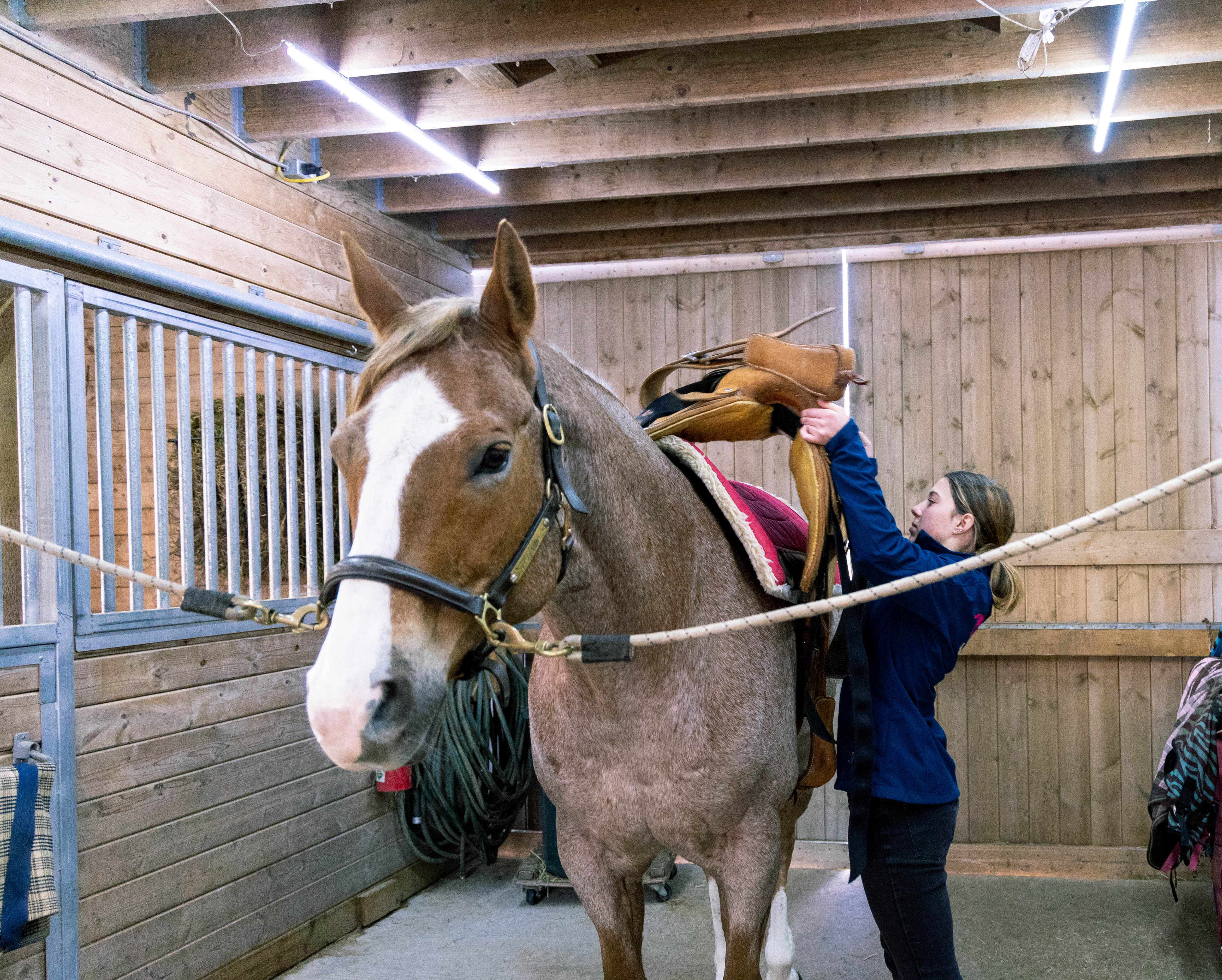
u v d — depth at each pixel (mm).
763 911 1484
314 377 3178
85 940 2064
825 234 3547
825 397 1620
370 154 2977
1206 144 2834
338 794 2990
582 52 2217
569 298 3865
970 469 3547
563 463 1178
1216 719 2598
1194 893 3148
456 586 1023
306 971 2689
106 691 2143
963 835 3512
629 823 1433
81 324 2092
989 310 3543
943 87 2686
